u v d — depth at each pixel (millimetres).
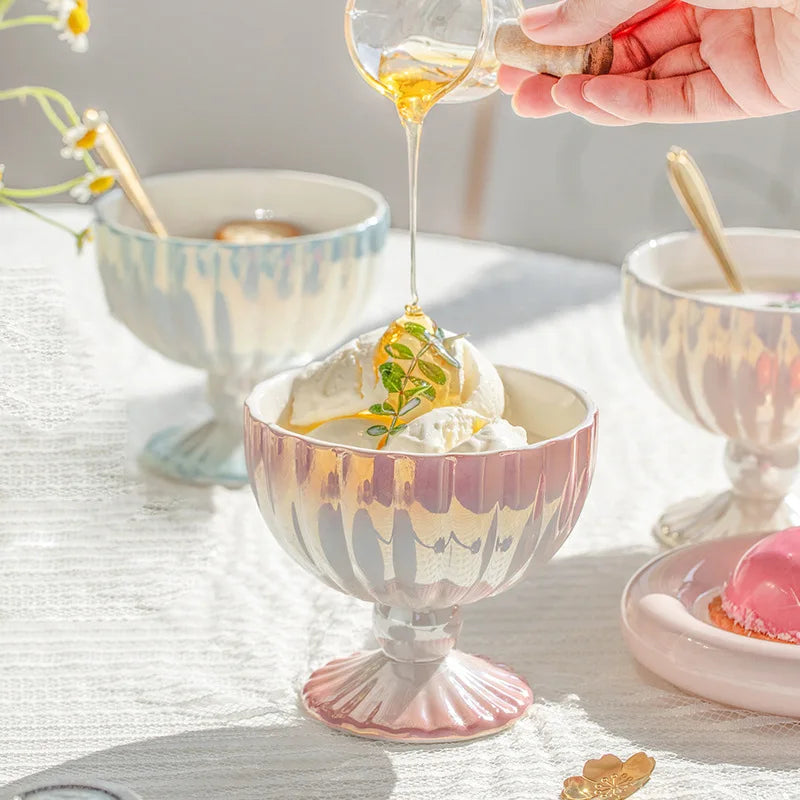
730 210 2391
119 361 1229
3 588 980
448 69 915
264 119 2486
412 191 918
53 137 2479
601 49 993
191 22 2432
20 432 990
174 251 1078
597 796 856
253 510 1067
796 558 935
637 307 1035
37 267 970
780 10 984
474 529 868
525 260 1383
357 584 889
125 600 983
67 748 889
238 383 1125
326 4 2398
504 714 908
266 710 917
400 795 865
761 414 1014
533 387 933
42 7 2438
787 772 882
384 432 890
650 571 970
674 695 928
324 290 1101
